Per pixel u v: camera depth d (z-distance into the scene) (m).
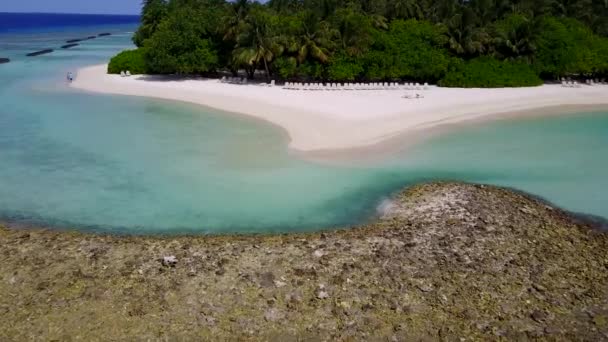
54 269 14.51
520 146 28.28
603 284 13.78
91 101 41.19
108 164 25.06
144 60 55.50
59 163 25.20
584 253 15.60
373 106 37.09
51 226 17.92
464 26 50.56
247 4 49.75
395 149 27.31
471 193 20.62
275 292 13.33
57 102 40.56
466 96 41.88
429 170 24.00
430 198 20.12
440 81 48.47
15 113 36.22
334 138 29.28
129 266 14.65
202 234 17.30
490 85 47.22
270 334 11.80
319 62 47.53
